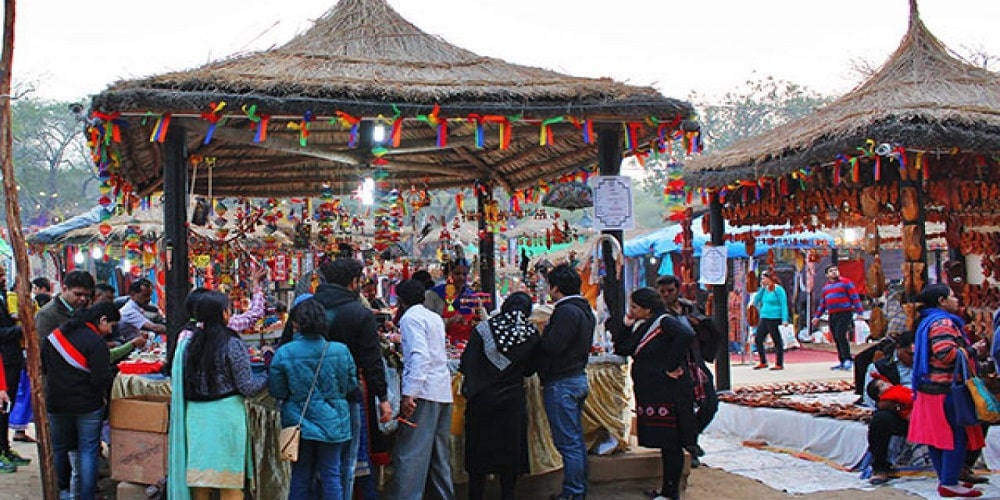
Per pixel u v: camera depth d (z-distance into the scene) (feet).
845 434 25.91
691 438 20.62
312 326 17.20
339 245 29.63
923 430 21.40
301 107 19.54
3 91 17.49
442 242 34.32
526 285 33.47
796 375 47.47
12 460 26.13
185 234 20.66
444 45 24.73
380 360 18.26
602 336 23.47
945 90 28.25
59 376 19.61
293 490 17.30
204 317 18.07
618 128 22.50
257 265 30.12
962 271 34.24
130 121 20.12
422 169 32.19
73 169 124.26
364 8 25.45
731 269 67.05
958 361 20.93
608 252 22.59
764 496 22.29
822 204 30.09
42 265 67.21
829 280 50.90
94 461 19.95
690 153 22.47
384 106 19.99
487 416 19.40
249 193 33.60
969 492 21.26
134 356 24.20
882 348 24.82
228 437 17.85
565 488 19.58
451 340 24.63
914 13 30.78
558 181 30.50
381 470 19.97
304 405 17.08
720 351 34.27
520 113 20.66
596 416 21.71
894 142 24.00
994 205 31.83
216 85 19.54
